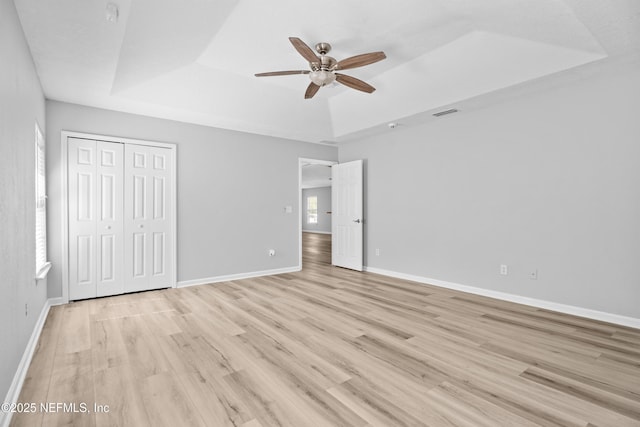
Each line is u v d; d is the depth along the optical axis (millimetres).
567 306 3396
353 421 1677
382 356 2418
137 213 4273
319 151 6184
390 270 5363
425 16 2781
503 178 3898
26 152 2447
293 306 3668
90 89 3416
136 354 2451
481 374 2154
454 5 2600
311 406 1810
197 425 1650
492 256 4016
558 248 3461
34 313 2695
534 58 3053
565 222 3410
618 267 3076
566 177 3398
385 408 1788
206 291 4359
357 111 4898
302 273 5602
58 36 2387
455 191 4402
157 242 4426
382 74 4027
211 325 3068
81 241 3898
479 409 1773
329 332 2891
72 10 2061
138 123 4285
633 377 2109
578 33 2568
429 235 4746
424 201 4809
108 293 4074
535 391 1950
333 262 6363
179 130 4602
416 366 2264
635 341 2670
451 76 3619
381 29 2998
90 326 3039
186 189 4656
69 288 3814
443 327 3006
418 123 4801
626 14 2170
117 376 2127
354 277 5254
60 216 3740
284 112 4820
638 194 2971
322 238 12266
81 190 3900
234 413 1745
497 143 3951
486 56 3234
